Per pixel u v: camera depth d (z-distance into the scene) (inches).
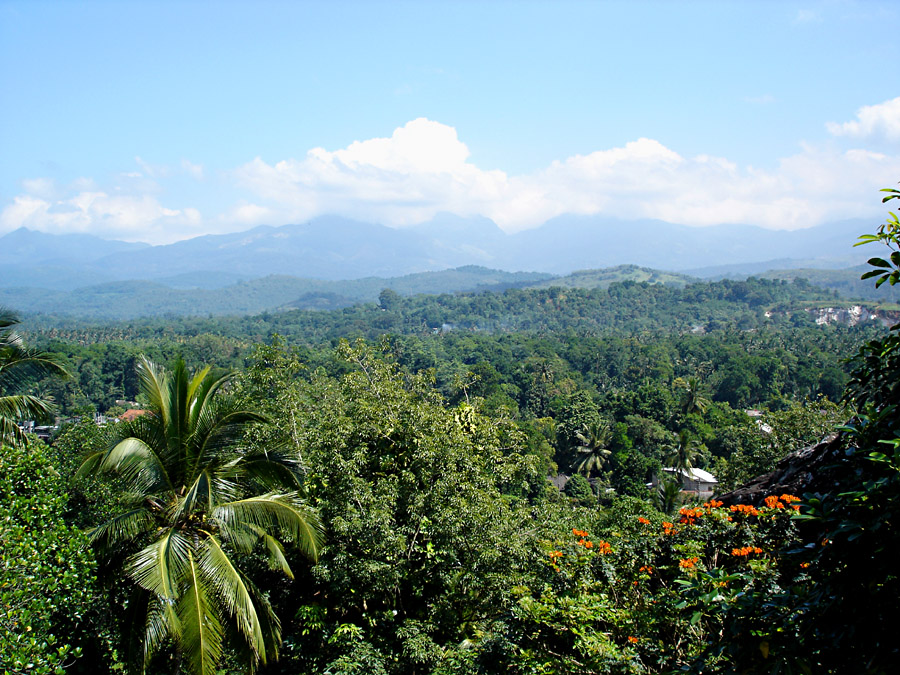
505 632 297.0
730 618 152.6
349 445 439.5
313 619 385.4
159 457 340.2
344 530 380.2
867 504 129.4
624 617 260.4
